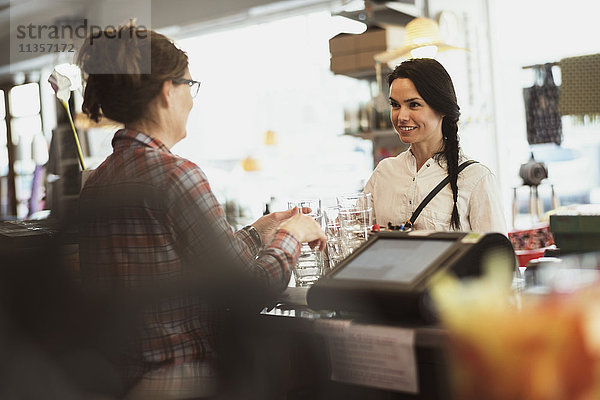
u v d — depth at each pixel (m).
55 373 1.69
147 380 1.59
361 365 1.40
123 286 1.64
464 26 5.89
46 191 4.14
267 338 1.66
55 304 1.74
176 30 8.12
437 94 2.43
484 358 0.88
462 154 2.53
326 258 2.06
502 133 6.34
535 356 0.85
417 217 2.48
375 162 5.36
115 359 1.65
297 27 7.82
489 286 1.03
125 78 1.66
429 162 2.53
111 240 1.65
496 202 2.44
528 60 6.32
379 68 4.86
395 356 1.33
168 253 1.62
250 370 1.67
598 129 5.84
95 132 7.14
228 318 1.69
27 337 1.71
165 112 1.72
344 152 7.59
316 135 7.82
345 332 1.41
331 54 5.12
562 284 0.94
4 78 9.79
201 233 1.60
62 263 1.84
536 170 5.50
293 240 1.75
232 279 1.61
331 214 2.01
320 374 1.61
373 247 1.58
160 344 1.62
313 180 7.76
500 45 6.43
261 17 7.67
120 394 1.61
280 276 1.68
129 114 1.69
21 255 1.86
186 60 1.75
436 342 1.27
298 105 7.93
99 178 1.70
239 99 8.29
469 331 0.90
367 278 1.44
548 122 5.83
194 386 1.58
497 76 6.34
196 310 1.66
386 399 1.48
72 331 1.70
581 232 1.67
